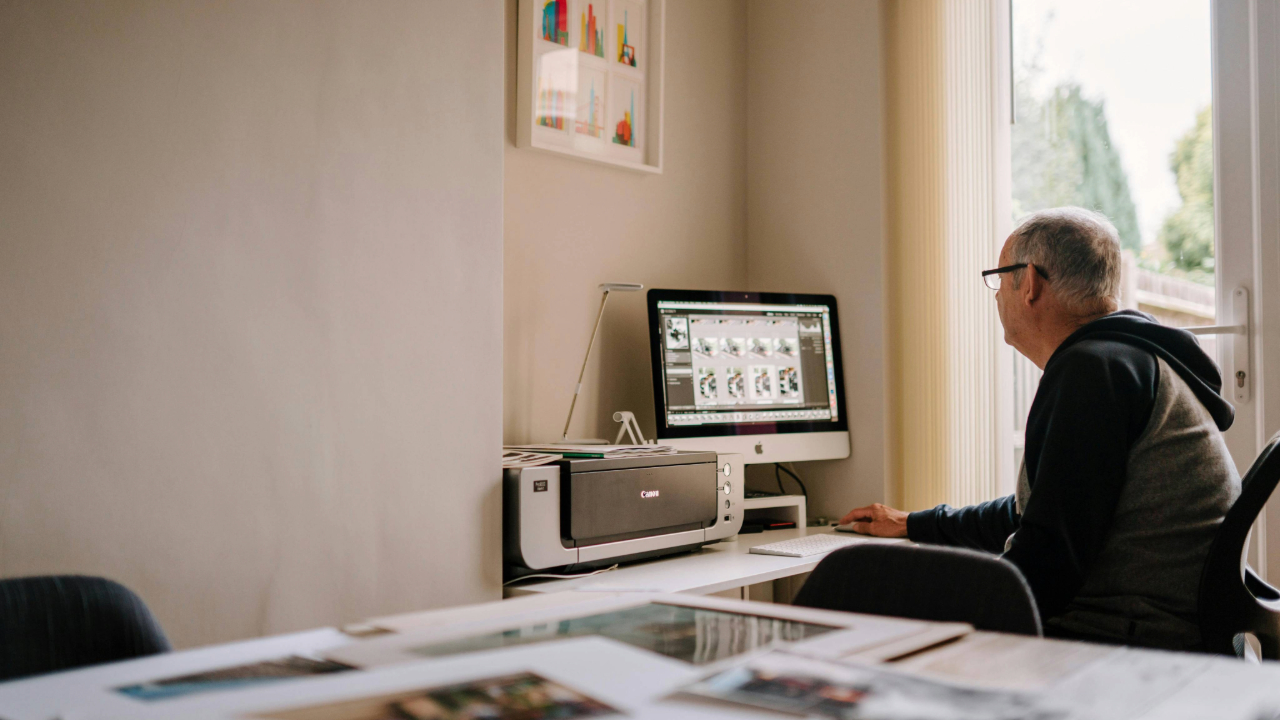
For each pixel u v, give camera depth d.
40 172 1.11
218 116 1.26
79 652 0.75
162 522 1.20
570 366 2.16
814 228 2.42
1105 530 1.23
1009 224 2.20
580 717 0.44
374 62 1.43
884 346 2.26
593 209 2.22
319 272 1.36
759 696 0.47
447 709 0.45
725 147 2.57
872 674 0.51
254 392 1.28
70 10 1.14
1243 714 0.43
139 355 1.18
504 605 0.75
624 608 0.73
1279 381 1.84
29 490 1.10
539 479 1.57
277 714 0.45
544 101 2.09
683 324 2.12
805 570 1.74
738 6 2.58
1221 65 1.93
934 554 0.83
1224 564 1.16
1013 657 0.55
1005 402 2.14
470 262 1.55
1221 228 1.92
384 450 1.42
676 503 1.80
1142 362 1.27
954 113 2.21
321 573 1.34
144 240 1.19
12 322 1.09
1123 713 0.44
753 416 2.18
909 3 2.29
